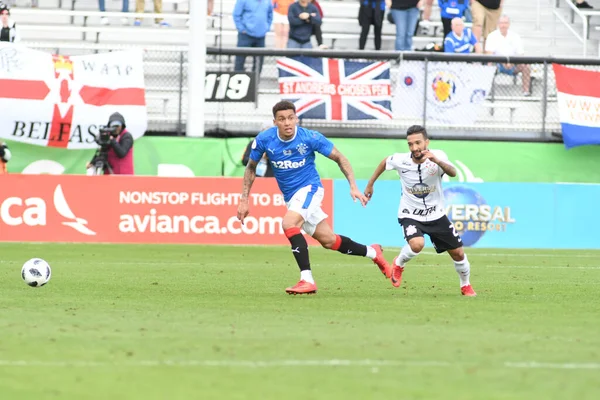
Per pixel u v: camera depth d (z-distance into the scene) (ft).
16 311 92.27
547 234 216.54
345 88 233.96
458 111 239.71
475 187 214.90
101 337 75.66
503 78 245.65
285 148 109.50
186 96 243.19
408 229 110.73
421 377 60.80
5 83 220.02
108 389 55.93
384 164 111.04
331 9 306.35
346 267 158.81
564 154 238.07
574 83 236.63
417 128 108.27
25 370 61.62
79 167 226.79
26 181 202.90
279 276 138.62
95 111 225.15
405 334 79.00
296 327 82.48
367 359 66.69
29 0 296.71
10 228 202.80
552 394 55.98
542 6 318.86
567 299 111.45
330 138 234.58
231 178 205.77
